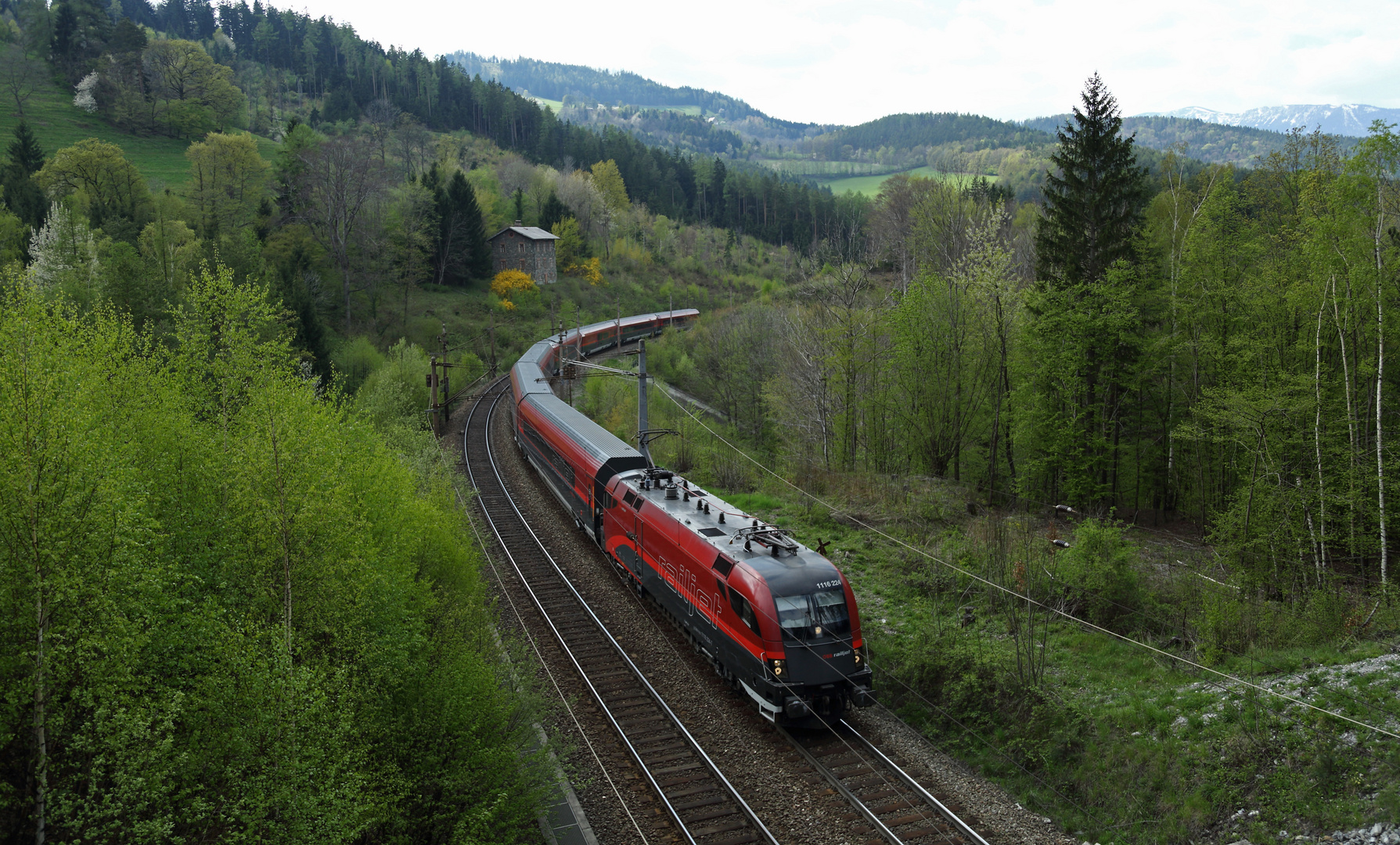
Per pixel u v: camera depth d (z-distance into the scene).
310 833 9.91
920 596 25.19
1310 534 26.34
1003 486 39.22
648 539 24.30
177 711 9.67
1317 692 15.79
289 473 13.23
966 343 38.47
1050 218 41.12
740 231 170.88
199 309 17.23
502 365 76.50
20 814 9.47
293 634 12.19
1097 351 35.41
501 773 13.48
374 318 78.00
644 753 16.89
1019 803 15.47
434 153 149.75
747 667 18.33
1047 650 21.11
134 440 13.12
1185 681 18.38
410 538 17.61
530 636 22.44
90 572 9.76
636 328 82.38
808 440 45.69
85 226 49.31
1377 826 12.44
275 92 173.38
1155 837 13.97
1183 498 38.81
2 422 9.27
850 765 16.48
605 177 151.38
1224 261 35.94
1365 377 29.72
